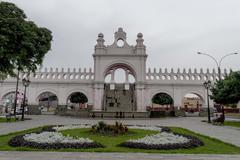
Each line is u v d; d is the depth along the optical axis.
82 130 21.66
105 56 64.75
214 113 64.75
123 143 13.86
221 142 15.74
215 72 66.75
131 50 65.62
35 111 62.53
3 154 11.27
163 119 44.78
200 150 12.78
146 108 63.22
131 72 67.12
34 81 64.94
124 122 35.75
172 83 65.00
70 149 12.45
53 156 10.95
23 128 24.39
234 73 35.66
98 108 61.47
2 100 64.19
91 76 66.12
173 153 11.91
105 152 12.00
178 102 64.44
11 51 31.11
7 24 30.23
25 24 32.62
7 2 33.12
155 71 66.31
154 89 65.19
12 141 13.78
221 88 39.50
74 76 66.12
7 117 39.06
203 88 65.12
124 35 66.81
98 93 62.62
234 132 23.11
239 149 13.17
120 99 63.59
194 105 112.06
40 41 35.69
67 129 22.53
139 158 10.76
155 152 12.08
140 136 18.14
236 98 36.84
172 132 19.98
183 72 66.31
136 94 62.72
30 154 11.32
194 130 24.88
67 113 55.41
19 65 34.25
